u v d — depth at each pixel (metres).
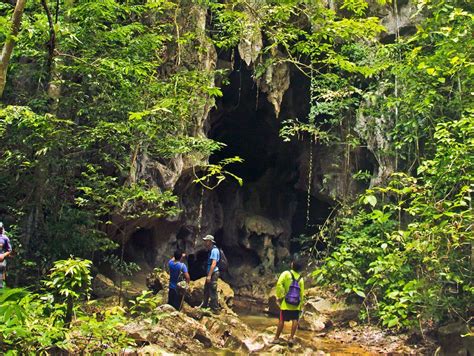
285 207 17.28
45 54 7.30
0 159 7.58
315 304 10.51
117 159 9.02
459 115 9.40
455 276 7.09
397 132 10.70
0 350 3.58
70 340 4.23
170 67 11.02
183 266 8.59
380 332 9.26
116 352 4.36
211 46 11.79
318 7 6.84
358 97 12.94
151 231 12.36
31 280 7.55
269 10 7.47
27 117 6.57
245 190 17.03
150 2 8.77
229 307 11.39
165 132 8.79
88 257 9.93
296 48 7.57
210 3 9.80
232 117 15.61
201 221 14.26
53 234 7.67
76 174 8.81
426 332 8.62
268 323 10.66
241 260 16.17
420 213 7.82
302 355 7.33
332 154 14.18
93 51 7.47
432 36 9.43
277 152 16.53
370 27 6.85
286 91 14.52
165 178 10.95
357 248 10.37
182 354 6.54
